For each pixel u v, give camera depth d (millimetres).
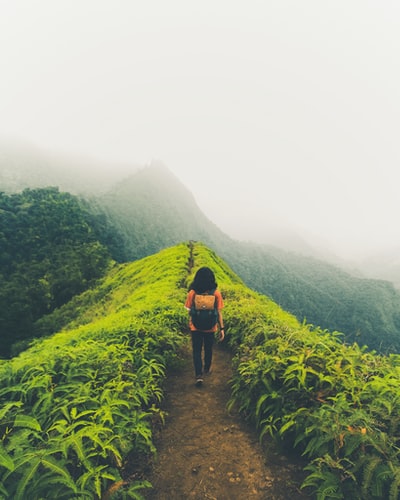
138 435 3408
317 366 4219
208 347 5516
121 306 15562
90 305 35938
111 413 3461
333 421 3080
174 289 13836
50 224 78625
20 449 2701
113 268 61844
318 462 2926
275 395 3871
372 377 3832
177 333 7602
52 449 2680
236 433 3932
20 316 42250
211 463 3404
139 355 5555
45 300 49656
